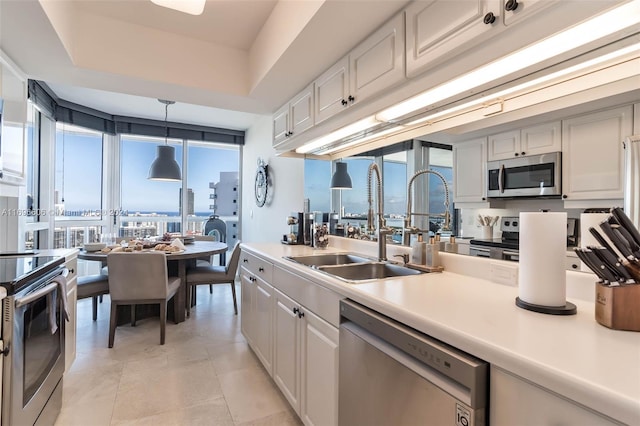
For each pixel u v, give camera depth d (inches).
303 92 94.7
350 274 71.7
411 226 77.2
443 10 47.3
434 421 34.3
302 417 64.8
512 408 28.0
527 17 36.5
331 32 64.7
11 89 80.8
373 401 44.2
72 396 77.9
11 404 48.4
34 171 142.7
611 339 30.2
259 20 88.5
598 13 32.6
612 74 42.1
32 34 71.0
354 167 100.9
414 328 38.4
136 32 91.5
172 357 99.5
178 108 172.9
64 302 68.7
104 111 177.2
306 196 130.3
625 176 40.5
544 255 38.5
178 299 129.7
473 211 61.1
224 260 210.7
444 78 49.6
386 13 58.0
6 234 98.3
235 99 108.1
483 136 59.6
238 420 70.3
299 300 67.8
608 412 21.6
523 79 47.0
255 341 95.1
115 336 115.5
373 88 63.1
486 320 35.6
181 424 68.8
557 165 48.0
